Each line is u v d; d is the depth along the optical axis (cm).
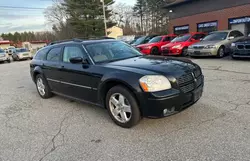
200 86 366
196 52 1102
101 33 3788
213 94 483
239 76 641
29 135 354
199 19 1769
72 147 305
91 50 418
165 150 278
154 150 280
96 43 447
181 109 327
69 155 285
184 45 1222
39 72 556
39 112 467
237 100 434
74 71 427
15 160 282
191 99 337
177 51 1216
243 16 1444
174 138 305
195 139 297
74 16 3744
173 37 1472
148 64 360
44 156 287
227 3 1530
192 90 341
